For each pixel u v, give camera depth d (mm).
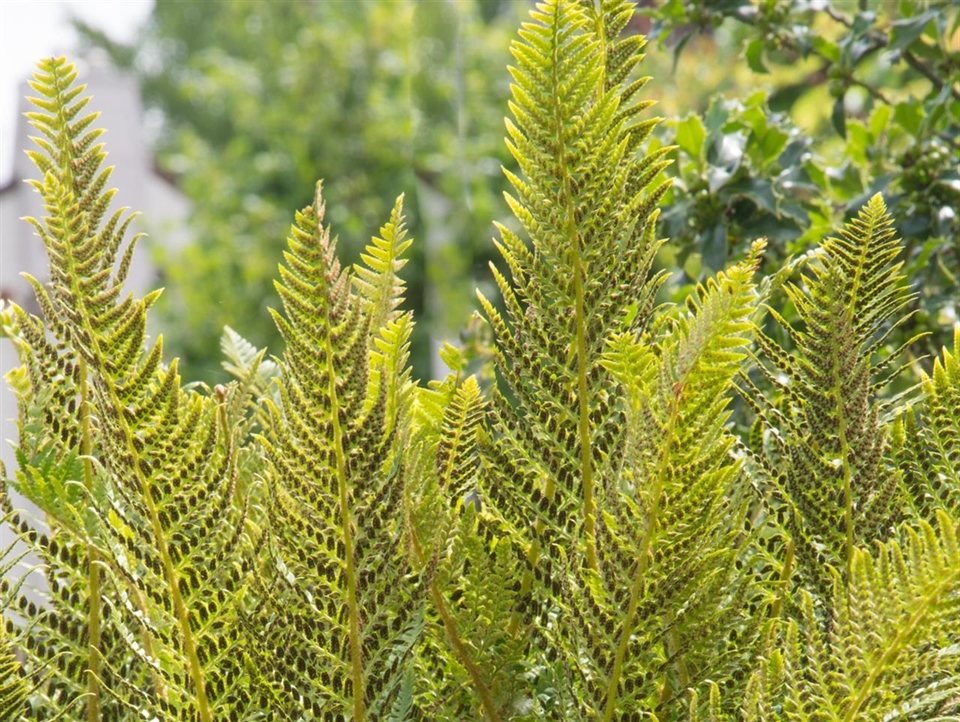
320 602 1321
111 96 13102
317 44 22719
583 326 1385
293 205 21188
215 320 18281
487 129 13492
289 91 22797
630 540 1308
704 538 1310
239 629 1356
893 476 1402
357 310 1304
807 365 1405
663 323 1541
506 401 1412
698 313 1310
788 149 3844
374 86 22000
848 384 1400
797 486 1417
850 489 1400
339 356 1303
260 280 19703
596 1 1451
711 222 3564
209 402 1580
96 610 1422
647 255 1404
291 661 1323
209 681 1339
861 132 4211
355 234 19797
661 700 1401
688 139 3625
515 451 1421
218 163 22875
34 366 1444
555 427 1401
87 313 1299
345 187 21375
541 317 1398
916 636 1241
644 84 1403
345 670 1317
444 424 1470
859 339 1398
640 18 4531
